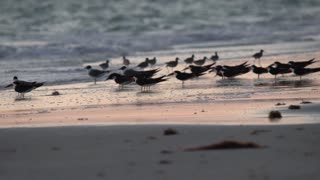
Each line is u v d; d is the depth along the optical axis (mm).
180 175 12906
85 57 45062
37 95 29250
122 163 14078
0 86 32406
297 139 16297
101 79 34812
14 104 26688
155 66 40906
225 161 13859
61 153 15391
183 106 24703
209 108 23922
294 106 22922
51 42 51344
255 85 30781
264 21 73188
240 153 14562
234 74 33719
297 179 12453
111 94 29156
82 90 30688
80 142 16906
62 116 22969
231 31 63000
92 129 19219
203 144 16062
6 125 20922
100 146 16172
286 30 64125
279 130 17859
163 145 16031
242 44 53062
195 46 52312
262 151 14750
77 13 77625
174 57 45500
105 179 12773
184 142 16422
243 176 12695
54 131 19016
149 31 62531
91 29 63000
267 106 23844
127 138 17328
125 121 21047
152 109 24141
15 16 73500
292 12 84312
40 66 39781
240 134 17469
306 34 59875
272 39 56219
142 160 14289
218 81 32781
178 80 33406
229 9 85562
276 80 32344
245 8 87062
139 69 39531
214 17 77062
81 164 14117
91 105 25844
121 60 44312
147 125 19766
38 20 70438
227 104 24844
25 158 14922
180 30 63625
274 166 13375
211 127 18906
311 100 25109
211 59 42281
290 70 33000
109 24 67500
